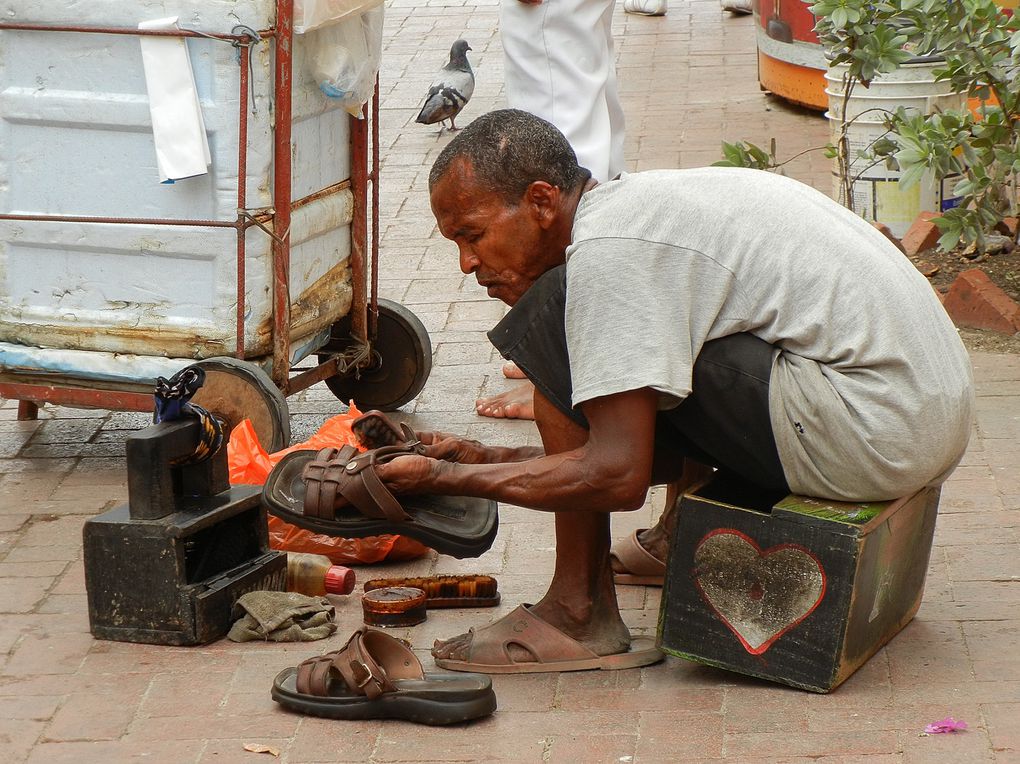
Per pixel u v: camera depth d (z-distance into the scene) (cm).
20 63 453
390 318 531
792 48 967
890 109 692
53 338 475
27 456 510
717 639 318
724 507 311
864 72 617
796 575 307
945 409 303
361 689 308
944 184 700
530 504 303
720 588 315
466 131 310
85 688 331
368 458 305
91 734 309
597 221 297
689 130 952
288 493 321
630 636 342
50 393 482
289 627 355
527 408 523
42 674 339
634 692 319
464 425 521
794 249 301
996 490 432
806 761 285
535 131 306
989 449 466
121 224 455
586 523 329
